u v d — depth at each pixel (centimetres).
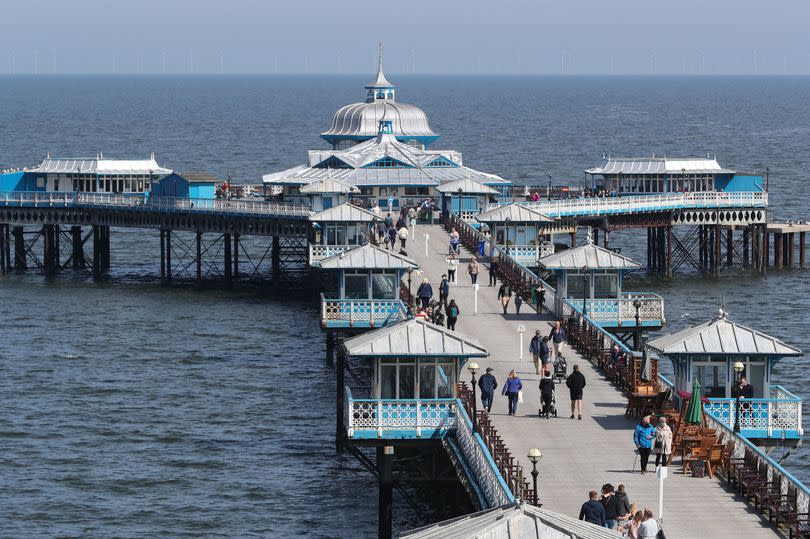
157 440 8400
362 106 18562
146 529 6856
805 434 8400
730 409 6241
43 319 12438
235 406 9231
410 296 9269
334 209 12131
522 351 8150
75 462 7931
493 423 6575
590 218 15000
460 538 3869
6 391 9612
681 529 5075
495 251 11388
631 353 7250
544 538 3881
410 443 6412
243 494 7388
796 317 12612
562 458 5988
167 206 14688
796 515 4984
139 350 11069
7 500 7256
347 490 7450
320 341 11462
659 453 5762
